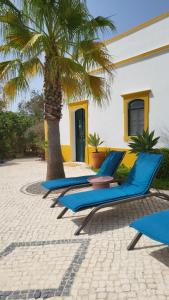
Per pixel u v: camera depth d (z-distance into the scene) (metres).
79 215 4.91
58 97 6.95
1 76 6.07
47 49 6.26
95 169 10.01
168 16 7.55
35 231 4.24
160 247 3.46
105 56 6.68
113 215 4.83
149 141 7.42
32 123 18.67
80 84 6.80
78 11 5.72
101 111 10.38
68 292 2.64
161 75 7.89
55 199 6.08
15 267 3.16
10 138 16.97
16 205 5.75
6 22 5.77
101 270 3.00
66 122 12.85
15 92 6.79
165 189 6.48
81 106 11.52
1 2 5.57
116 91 9.54
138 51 8.59
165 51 7.69
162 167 7.12
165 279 2.77
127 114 9.20
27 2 5.84
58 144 7.16
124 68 9.12
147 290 2.61
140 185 4.96
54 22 6.16
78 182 5.86
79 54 6.47
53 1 5.72
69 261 3.24
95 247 3.56
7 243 3.84
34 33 6.27
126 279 2.80
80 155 12.48
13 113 17.31
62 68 6.07
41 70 6.90
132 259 3.19
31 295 2.63
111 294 2.58
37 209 5.39
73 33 5.89
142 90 8.49
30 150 18.41
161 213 3.46
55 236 4.00
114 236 3.88
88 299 2.53
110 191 4.83
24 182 8.35
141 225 3.16
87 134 11.30
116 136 9.79
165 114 7.91
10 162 14.69
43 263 3.22
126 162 9.34
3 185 8.06
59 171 7.19
